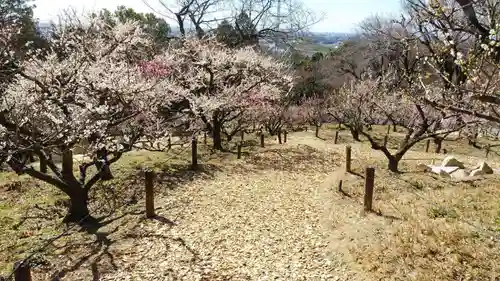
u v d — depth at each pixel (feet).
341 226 26.96
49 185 38.47
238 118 72.02
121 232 26.96
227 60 57.93
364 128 90.53
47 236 26.30
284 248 24.56
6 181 39.37
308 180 41.37
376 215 27.58
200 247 24.76
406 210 27.53
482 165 40.22
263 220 29.37
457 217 25.31
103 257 23.17
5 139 24.27
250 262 22.82
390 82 59.36
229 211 31.42
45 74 30.71
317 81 119.44
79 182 29.63
